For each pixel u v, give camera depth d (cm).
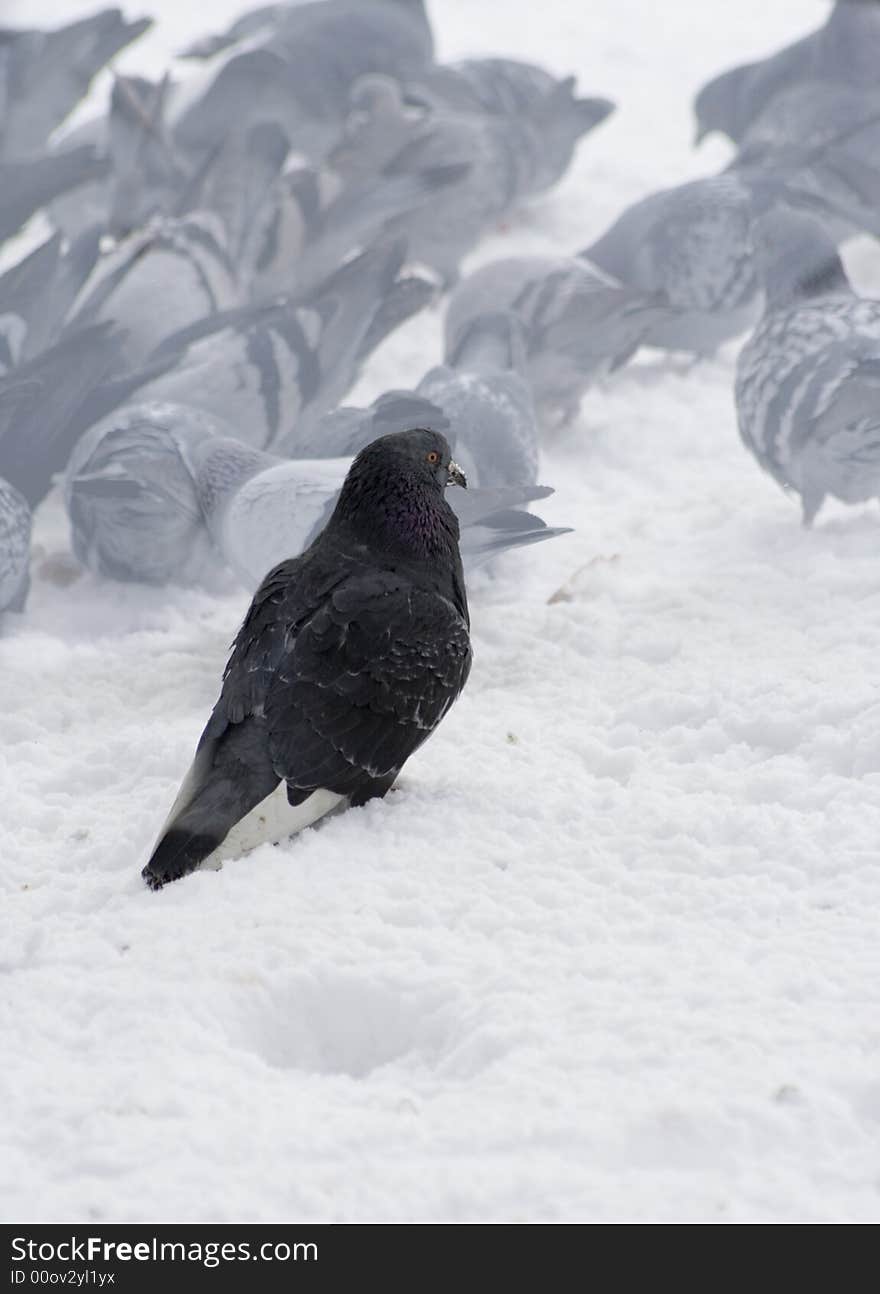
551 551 1359
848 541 1277
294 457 1308
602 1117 637
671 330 1723
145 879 827
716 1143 623
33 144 2064
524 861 844
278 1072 693
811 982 716
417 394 1345
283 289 1770
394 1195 609
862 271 1945
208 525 1268
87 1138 639
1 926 816
